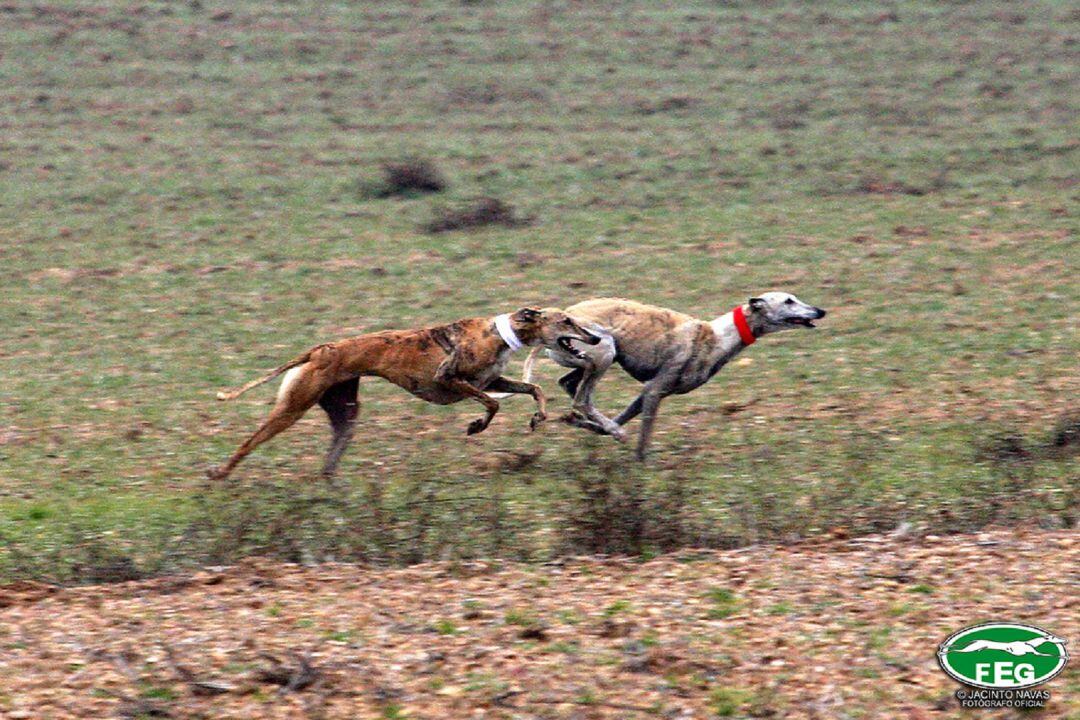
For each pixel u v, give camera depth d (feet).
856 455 152.87
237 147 347.97
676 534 129.39
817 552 124.06
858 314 223.71
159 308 237.04
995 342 208.23
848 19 458.09
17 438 174.40
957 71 411.13
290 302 238.89
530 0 480.23
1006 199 290.97
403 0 480.64
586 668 100.42
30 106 384.06
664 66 418.31
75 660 102.22
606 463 148.15
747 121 367.45
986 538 126.21
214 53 429.38
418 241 273.54
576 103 386.93
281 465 161.58
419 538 127.85
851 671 99.66
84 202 305.32
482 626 107.76
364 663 101.24
